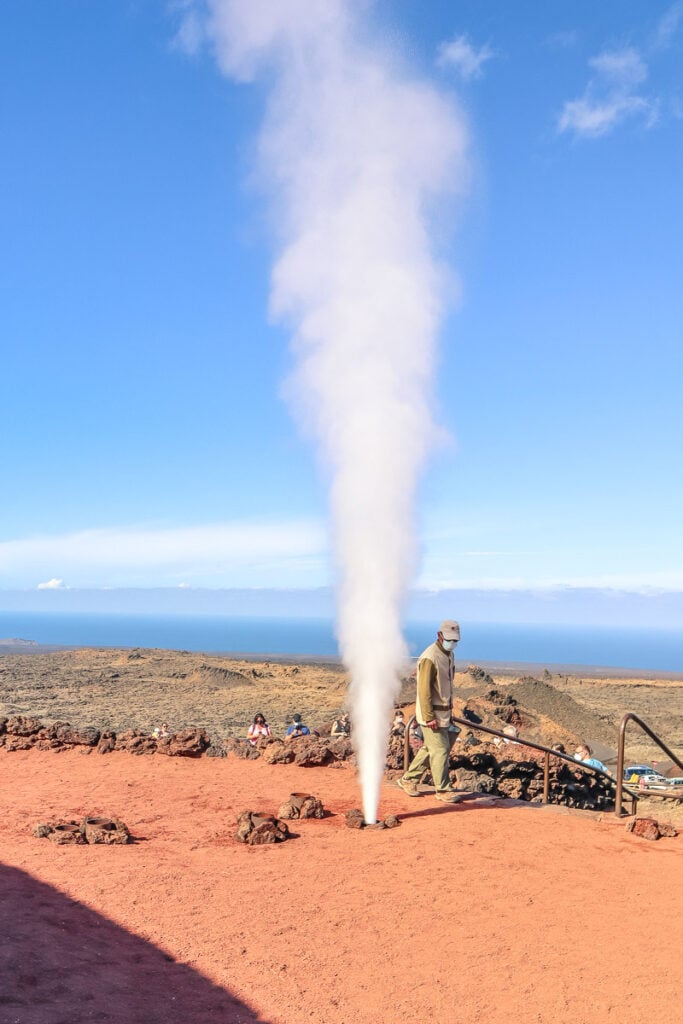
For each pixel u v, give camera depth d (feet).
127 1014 14.90
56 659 345.10
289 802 31.30
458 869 24.81
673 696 265.54
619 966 18.35
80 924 19.22
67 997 15.23
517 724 117.80
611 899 22.61
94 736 44.68
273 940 19.15
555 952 19.03
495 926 20.47
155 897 21.61
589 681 317.63
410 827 29.63
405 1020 15.66
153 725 154.51
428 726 33.55
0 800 33.01
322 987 16.88
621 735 32.60
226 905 21.27
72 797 33.76
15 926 18.54
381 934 19.77
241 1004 15.89
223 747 43.88
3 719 46.16
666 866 25.61
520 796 65.87
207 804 32.96
